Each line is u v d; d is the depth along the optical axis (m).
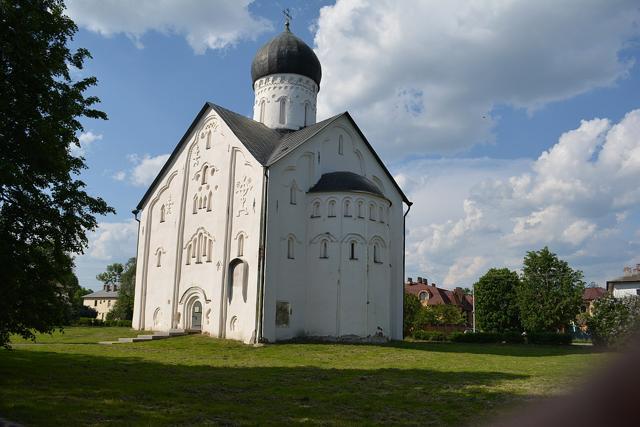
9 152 17.83
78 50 20.70
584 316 45.81
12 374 19.05
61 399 14.83
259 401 15.35
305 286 39.06
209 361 26.11
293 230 39.03
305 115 49.00
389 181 48.25
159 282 46.44
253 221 37.88
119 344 34.44
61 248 19.41
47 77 18.70
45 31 19.22
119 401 14.76
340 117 44.06
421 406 14.88
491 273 86.31
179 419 12.73
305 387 18.17
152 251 48.06
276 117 48.00
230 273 39.25
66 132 19.11
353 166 45.50
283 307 37.41
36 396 15.15
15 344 32.91
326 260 38.69
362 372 22.64
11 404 13.79
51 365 22.19
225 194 41.16
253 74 50.00
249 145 40.28
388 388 18.20
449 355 31.41
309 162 41.31
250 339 35.59
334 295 38.00
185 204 45.47
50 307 18.77
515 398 16.06
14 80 17.98
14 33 17.91
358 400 15.73
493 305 84.31
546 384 19.11
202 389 17.27
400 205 48.75
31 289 17.98
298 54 48.66
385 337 39.75
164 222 47.38
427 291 105.38
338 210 39.09
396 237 47.84
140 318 47.31
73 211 19.77
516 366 25.56
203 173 44.25
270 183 37.72
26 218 18.66
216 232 41.34
